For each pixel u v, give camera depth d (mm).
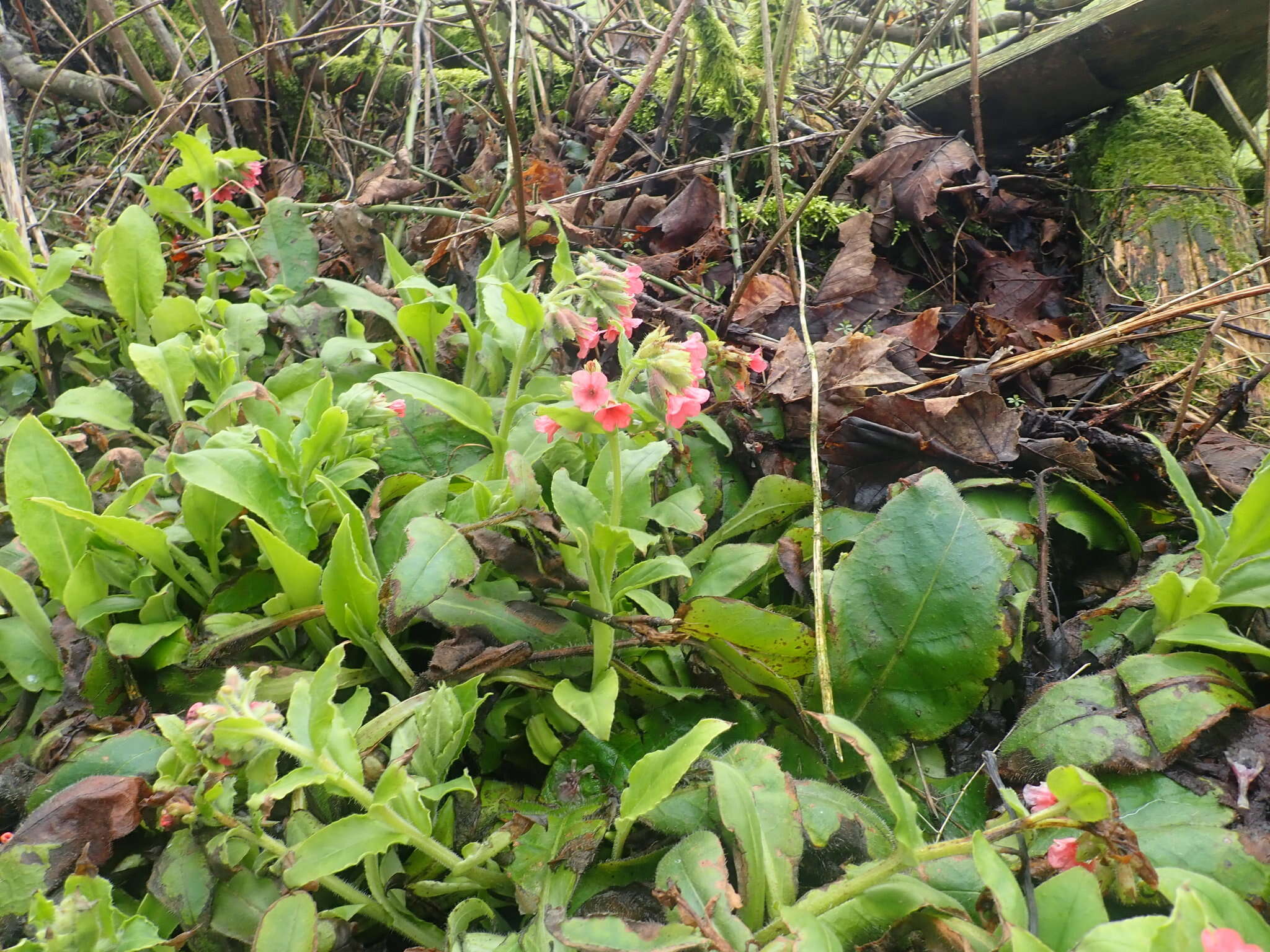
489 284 431
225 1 1054
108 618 365
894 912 261
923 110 817
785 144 626
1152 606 380
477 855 294
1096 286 664
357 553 336
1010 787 327
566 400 398
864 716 355
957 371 551
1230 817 292
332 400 447
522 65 854
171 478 395
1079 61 713
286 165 852
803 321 503
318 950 281
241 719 250
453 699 313
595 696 329
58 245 749
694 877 270
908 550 358
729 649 349
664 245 675
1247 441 489
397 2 997
